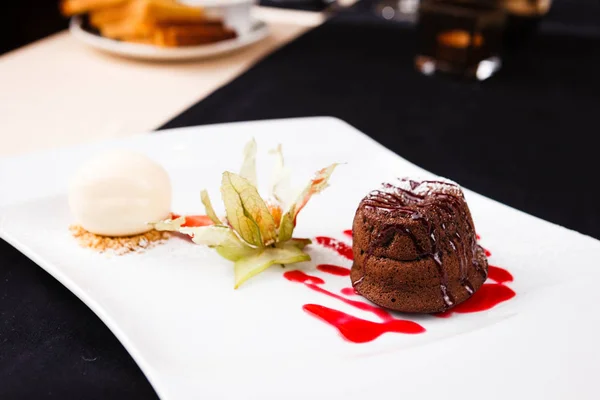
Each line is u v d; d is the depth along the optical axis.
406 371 0.37
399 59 0.77
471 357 0.37
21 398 0.36
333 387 0.36
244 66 0.73
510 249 0.45
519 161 0.58
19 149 0.55
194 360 0.38
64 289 0.42
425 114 0.65
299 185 0.49
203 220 0.48
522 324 0.39
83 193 0.45
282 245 0.46
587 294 0.41
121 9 0.73
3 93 0.64
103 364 0.38
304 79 0.71
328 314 0.41
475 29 0.71
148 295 0.42
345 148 0.55
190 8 0.73
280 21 0.89
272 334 0.40
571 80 0.73
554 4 1.00
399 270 0.42
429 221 0.42
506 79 0.73
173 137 0.55
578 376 0.37
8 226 0.45
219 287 0.43
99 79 0.68
